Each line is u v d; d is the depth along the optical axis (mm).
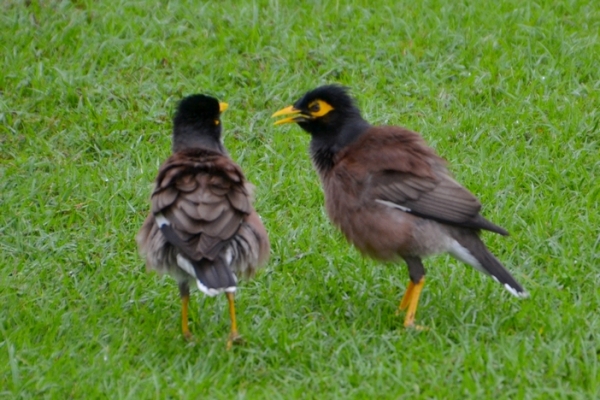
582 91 14680
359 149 10594
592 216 11984
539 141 13758
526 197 12500
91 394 8922
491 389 8719
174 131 10992
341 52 15828
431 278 11062
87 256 11750
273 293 10883
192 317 10547
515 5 16828
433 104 14625
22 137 14031
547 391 8695
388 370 9062
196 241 9141
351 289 10992
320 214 12500
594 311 10211
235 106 14656
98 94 14828
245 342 9797
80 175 13211
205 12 16828
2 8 16609
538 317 9992
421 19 16500
